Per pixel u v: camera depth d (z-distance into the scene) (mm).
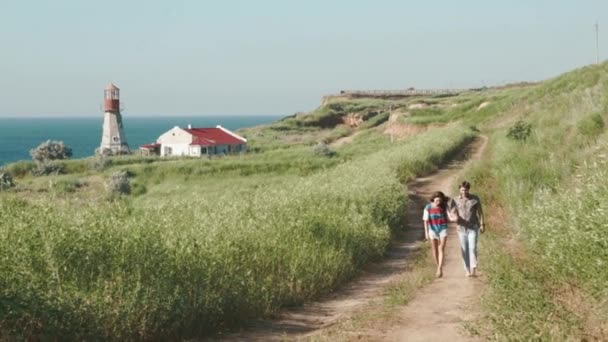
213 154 99812
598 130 27172
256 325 12609
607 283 9641
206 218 15586
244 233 15180
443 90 169000
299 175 68125
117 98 119375
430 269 17797
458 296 13680
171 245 12383
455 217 15992
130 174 73750
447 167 46469
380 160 42344
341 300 15148
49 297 9492
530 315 9125
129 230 12039
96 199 13508
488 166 33844
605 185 13195
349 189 25062
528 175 24625
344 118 136375
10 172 77688
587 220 11625
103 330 9914
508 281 11312
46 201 11867
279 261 14992
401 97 166000
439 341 10141
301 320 13125
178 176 72062
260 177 69062
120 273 10758
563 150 26453
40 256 10102
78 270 10492
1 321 8984
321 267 16125
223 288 12578
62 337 9516
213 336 11609
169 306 10914
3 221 10484
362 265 19281
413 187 38000
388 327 11406
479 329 9719
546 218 14281
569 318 8922
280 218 17703
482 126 75375
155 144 105875
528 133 41906
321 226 18141
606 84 41000
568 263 11250
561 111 42344
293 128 131625
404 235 25562
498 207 24047
